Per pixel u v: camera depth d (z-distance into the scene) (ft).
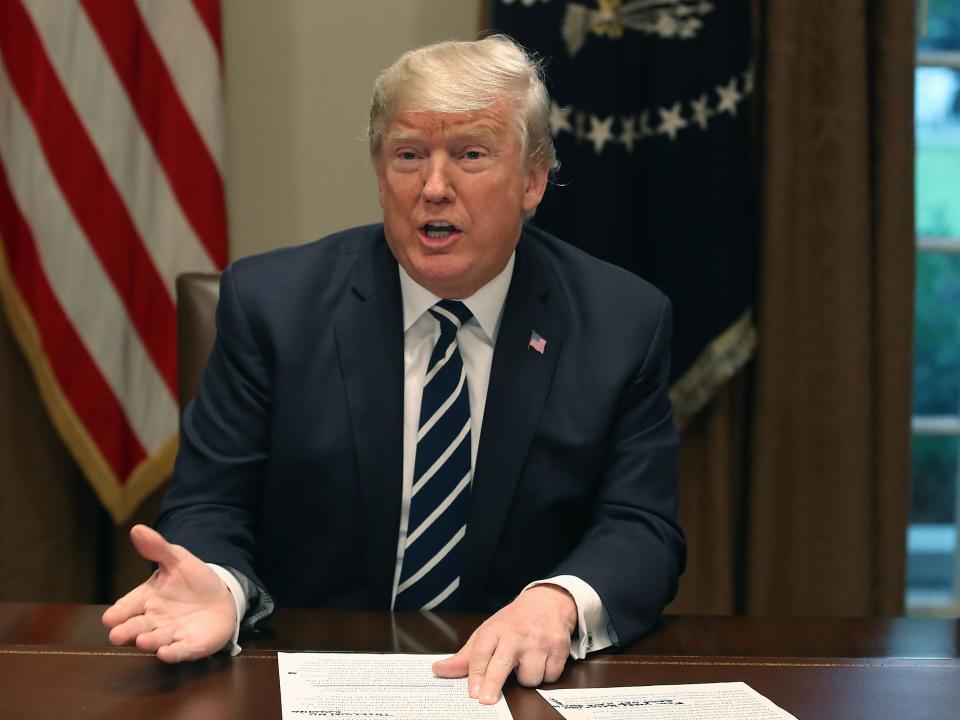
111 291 7.52
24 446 7.85
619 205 7.56
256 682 3.23
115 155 7.47
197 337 5.40
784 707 3.14
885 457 7.95
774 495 7.89
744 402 8.09
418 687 3.23
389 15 8.09
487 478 4.44
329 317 4.63
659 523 4.38
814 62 7.67
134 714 2.97
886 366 7.87
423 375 4.61
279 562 4.60
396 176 4.24
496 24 7.38
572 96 7.39
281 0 8.01
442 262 4.27
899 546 8.01
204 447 4.53
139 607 3.52
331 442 4.45
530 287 4.71
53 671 3.28
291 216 8.14
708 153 7.48
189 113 7.56
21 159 7.39
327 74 8.09
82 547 8.04
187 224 7.59
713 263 7.52
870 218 7.87
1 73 7.36
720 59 7.45
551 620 3.55
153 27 7.52
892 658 3.61
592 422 4.51
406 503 4.52
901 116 7.69
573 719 3.02
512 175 4.28
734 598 8.25
